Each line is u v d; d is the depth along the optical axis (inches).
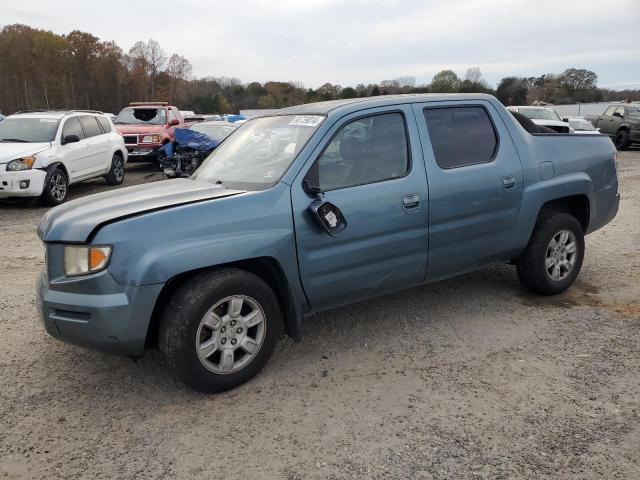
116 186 531.5
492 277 223.3
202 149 517.0
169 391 138.8
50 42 2977.4
